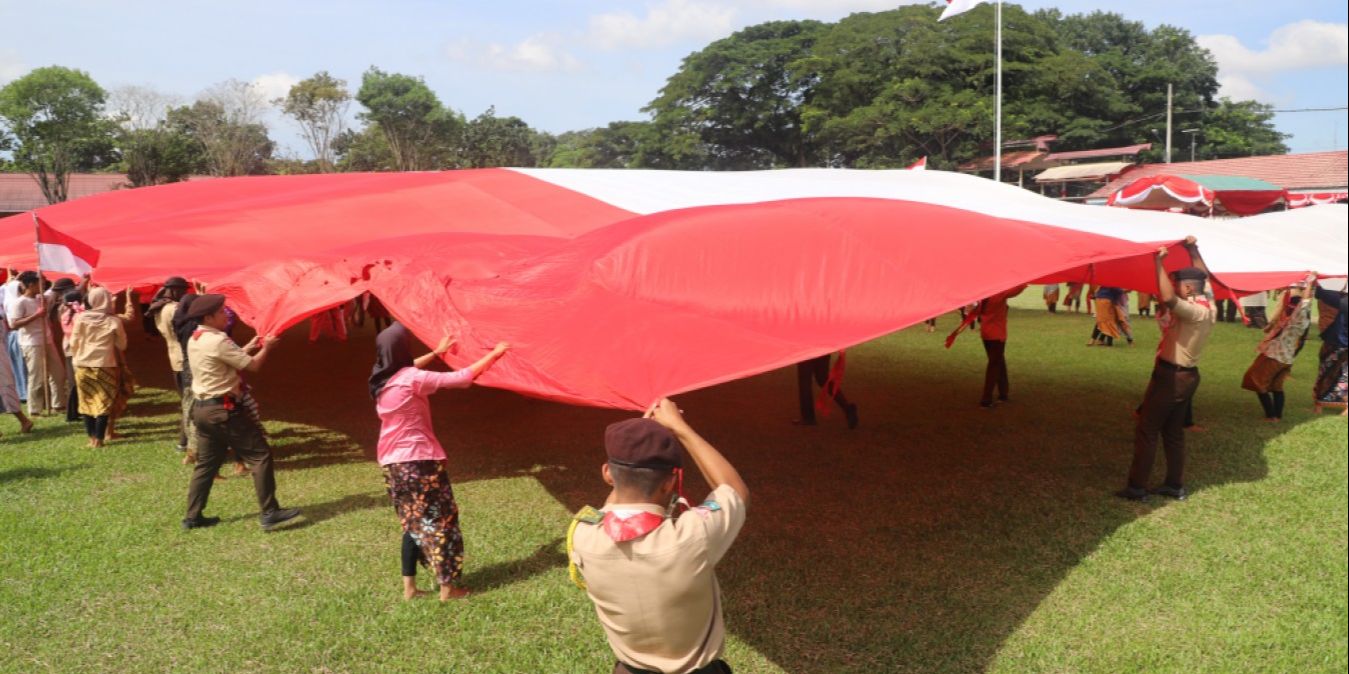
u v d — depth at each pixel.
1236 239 8.75
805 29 77.00
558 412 10.18
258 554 5.91
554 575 5.53
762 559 5.66
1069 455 7.91
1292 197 25.97
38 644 4.71
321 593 5.29
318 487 7.36
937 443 8.41
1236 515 6.30
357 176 13.64
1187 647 4.48
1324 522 6.12
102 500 7.05
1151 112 67.12
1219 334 15.34
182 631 4.85
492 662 4.47
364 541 6.14
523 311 5.29
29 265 10.82
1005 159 54.03
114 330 8.72
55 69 65.12
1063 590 5.15
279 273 7.25
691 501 7.09
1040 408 9.82
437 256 7.16
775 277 5.00
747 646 4.57
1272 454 7.79
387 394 5.07
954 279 4.94
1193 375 6.38
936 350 14.38
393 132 85.25
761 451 8.23
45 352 10.10
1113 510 6.46
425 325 5.68
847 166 76.56
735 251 5.27
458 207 10.50
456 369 5.11
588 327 4.79
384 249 7.66
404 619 4.93
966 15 60.00
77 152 71.31
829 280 4.94
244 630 4.84
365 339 16.45
